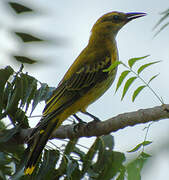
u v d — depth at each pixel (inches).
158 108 266.7
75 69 419.5
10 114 318.0
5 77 292.2
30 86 296.8
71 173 283.0
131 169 202.2
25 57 256.2
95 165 294.7
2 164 307.4
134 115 280.7
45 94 313.6
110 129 302.0
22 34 246.4
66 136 340.5
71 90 398.3
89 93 411.2
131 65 220.8
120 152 294.4
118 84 224.4
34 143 314.8
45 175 283.9
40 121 332.8
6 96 319.3
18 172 283.7
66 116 376.8
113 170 288.0
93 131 311.4
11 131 312.8
